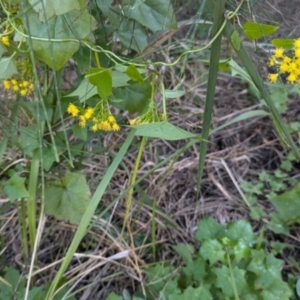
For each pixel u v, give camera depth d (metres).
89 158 0.52
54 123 0.40
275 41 0.27
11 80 0.34
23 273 0.44
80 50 0.35
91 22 0.29
